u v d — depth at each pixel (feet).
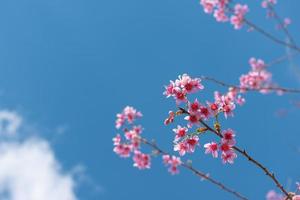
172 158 3.78
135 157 3.86
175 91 3.94
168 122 3.89
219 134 3.88
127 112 3.88
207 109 3.91
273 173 3.64
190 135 3.88
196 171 3.51
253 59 4.05
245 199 3.45
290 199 3.58
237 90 3.86
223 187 3.48
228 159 3.91
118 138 3.87
